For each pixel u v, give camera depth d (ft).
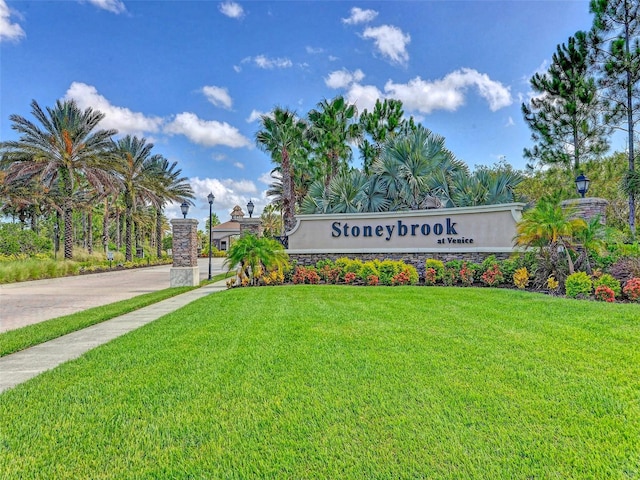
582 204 36.19
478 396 11.19
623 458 8.15
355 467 8.06
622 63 49.78
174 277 49.49
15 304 37.04
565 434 9.14
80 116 80.79
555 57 55.21
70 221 86.17
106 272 86.84
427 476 7.71
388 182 58.75
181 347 17.39
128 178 107.24
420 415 10.19
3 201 90.43
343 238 46.19
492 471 7.80
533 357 14.39
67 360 16.58
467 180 54.39
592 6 52.75
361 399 11.24
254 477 7.84
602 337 16.49
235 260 42.96
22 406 11.49
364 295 30.35
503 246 38.09
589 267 29.40
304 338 17.93
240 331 19.90
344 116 72.69
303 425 9.86
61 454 8.85
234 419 10.30
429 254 41.93
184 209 52.06
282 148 68.49
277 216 207.31
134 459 8.59
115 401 11.70
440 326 19.34
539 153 58.18
